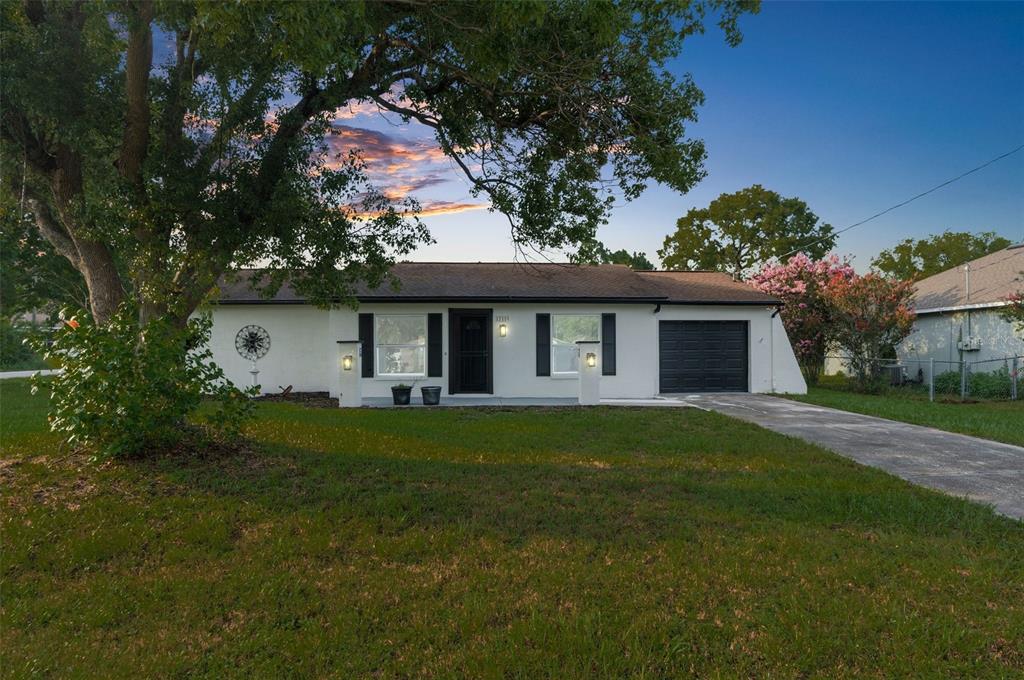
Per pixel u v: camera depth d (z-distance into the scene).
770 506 5.60
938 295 22.36
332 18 4.76
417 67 7.82
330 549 4.44
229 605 3.68
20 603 3.67
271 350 15.54
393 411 12.24
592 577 4.00
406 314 15.12
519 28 6.01
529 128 8.54
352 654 3.15
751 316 16.92
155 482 5.67
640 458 7.89
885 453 8.45
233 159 7.01
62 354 5.94
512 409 12.84
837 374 24.48
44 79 6.14
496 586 3.89
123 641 3.30
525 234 9.16
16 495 5.27
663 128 7.74
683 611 3.55
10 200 8.12
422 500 5.55
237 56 6.52
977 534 4.92
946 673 2.96
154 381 6.16
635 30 7.24
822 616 3.48
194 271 7.33
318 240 7.55
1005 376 17.34
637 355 15.79
